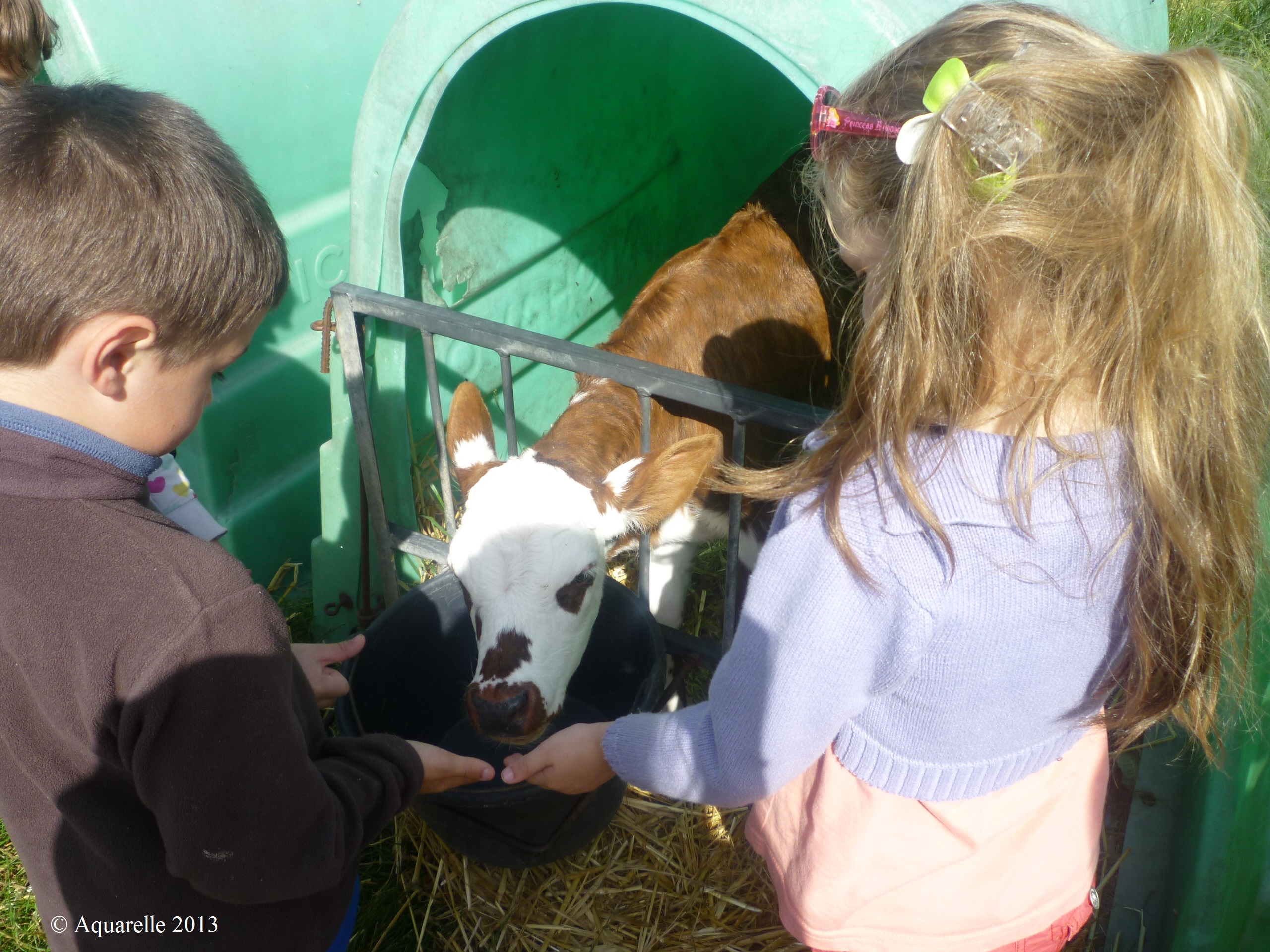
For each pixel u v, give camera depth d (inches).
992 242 35.5
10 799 48.6
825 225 145.9
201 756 40.0
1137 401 35.9
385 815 52.5
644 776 52.4
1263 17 203.9
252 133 116.6
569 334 159.3
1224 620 42.8
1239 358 39.0
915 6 83.4
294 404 130.4
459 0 89.4
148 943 50.9
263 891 43.8
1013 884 49.0
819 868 50.8
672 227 174.2
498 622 87.5
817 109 42.7
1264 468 47.9
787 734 43.0
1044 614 39.6
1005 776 46.3
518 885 95.7
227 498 124.0
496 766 103.3
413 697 98.3
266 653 41.9
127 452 41.1
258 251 43.8
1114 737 99.4
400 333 107.8
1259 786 64.9
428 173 115.3
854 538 39.1
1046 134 34.4
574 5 86.5
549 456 100.7
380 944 90.3
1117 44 41.4
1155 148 33.4
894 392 38.6
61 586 38.6
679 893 95.7
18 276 37.2
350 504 117.7
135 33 102.7
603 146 145.3
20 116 38.8
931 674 41.4
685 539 124.0
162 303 39.4
